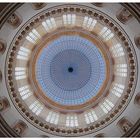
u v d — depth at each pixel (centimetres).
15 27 2459
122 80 2806
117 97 2791
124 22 2461
